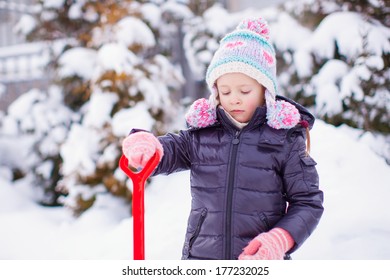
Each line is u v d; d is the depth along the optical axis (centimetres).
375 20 399
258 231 150
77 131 481
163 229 295
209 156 160
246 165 154
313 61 408
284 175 154
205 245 154
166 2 576
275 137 155
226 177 155
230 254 150
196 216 158
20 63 732
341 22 392
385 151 348
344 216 241
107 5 529
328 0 421
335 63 390
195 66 551
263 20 174
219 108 162
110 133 456
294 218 144
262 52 159
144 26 502
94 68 534
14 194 567
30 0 856
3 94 703
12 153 657
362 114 370
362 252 213
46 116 562
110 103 460
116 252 312
